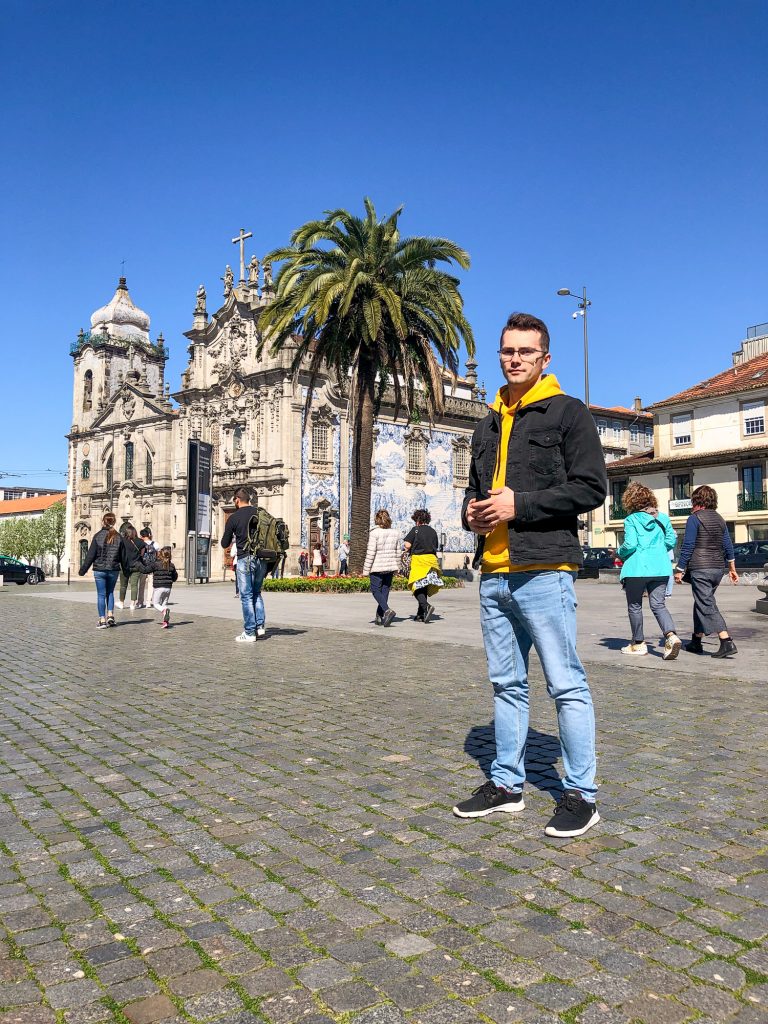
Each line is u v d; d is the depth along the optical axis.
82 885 2.93
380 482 45.88
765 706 5.92
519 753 3.71
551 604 3.45
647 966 2.33
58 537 77.06
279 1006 2.15
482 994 2.20
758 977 2.27
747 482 40.25
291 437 41.88
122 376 61.09
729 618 13.35
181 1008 2.15
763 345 47.56
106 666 8.53
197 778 4.26
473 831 3.44
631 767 4.32
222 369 46.81
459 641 10.60
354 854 3.19
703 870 2.99
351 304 25.33
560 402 3.48
